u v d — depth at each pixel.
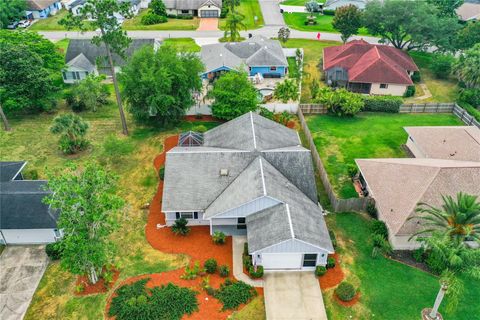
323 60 74.50
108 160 50.19
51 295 33.75
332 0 107.38
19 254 37.75
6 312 32.47
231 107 54.19
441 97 66.31
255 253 34.03
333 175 47.75
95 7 46.03
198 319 31.61
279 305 32.72
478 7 95.88
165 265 36.16
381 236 37.34
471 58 62.44
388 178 41.47
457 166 39.75
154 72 51.72
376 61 67.06
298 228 34.62
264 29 94.94
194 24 96.56
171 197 39.38
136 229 40.06
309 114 60.75
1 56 54.31
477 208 29.77
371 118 59.91
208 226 40.59
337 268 36.00
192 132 49.31
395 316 32.00
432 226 35.66
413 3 75.50
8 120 58.84
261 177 38.28
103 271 35.19
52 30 92.25
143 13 104.62
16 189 40.03
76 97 61.50
